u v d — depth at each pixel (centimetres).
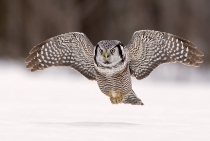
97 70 1095
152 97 1853
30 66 1175
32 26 4466
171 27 4462
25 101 1548
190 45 1120
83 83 2667
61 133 859
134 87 2541
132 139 812
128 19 4525
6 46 4434
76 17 4478
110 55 1066
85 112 1270
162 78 3547
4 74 2966
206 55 4294
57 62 1173
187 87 2664
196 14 4441
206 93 2091
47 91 2011
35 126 948
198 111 1320
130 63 1140
